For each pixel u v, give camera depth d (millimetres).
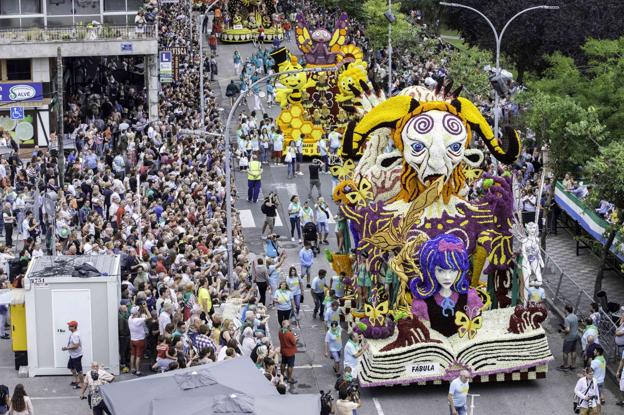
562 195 94250
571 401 65625
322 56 116125
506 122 117625
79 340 63375
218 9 173750
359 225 69062
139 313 64625
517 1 155875
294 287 75062
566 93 109625
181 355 59594
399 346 66312
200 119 120312
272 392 51281
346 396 57188
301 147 114000
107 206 89938
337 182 100125
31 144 121500
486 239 68000
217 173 96125
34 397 62688
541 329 67812
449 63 144625
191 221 84000
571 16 151000
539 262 70500
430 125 67000
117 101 131750
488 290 69688
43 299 64750
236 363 53375
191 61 153500
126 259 71750
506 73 123812
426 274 66438
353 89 77688
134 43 123938
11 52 120625
